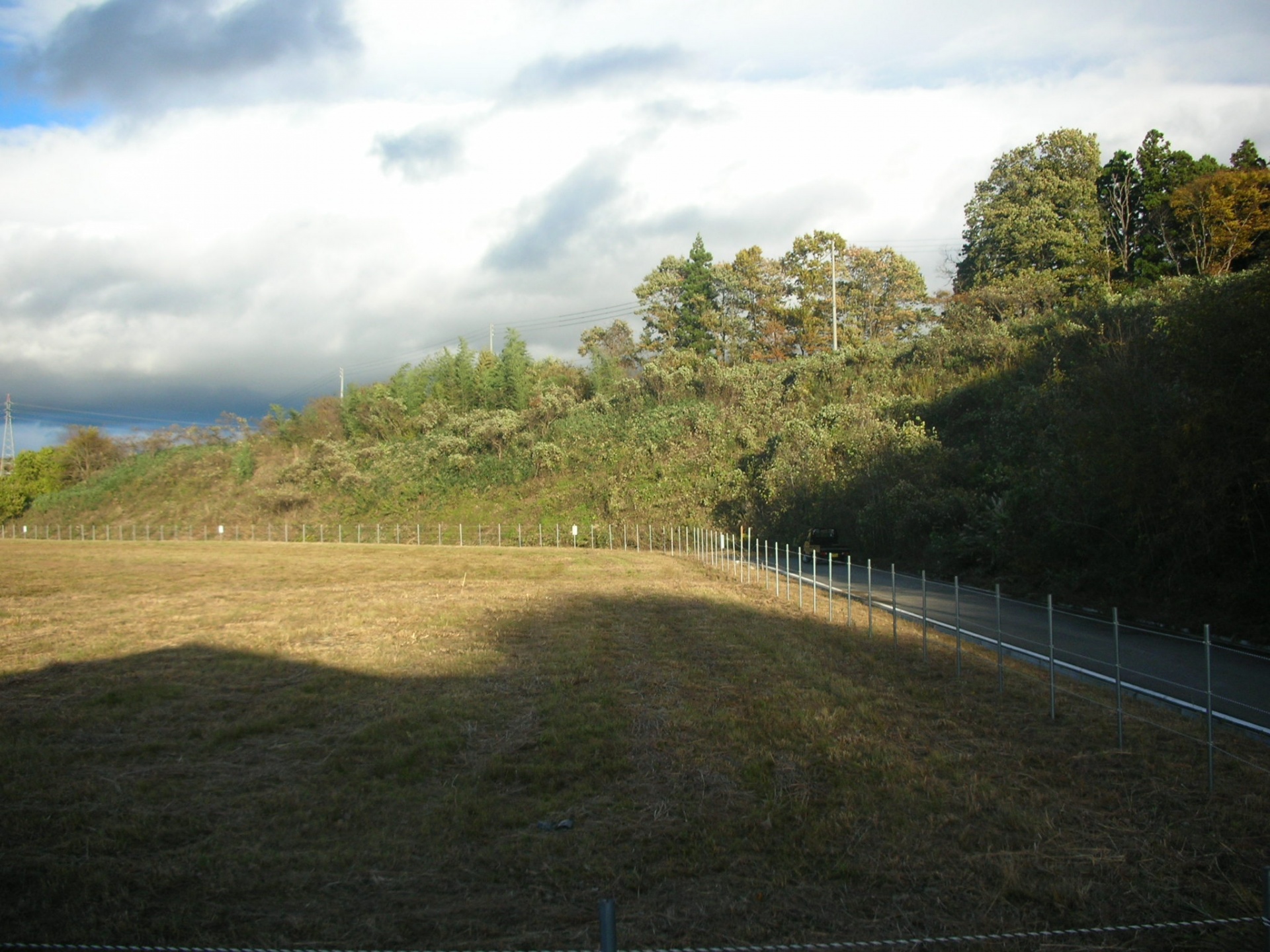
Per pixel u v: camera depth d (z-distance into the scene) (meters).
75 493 80.88
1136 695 10.77
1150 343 21.17
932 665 12.80
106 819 7.00
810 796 7.39
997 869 5.95
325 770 8.31
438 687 11.84
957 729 9.37
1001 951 4.88
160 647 15.29
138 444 89.81
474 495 63.12
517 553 45.41
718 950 4.57
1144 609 18.27
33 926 5.17
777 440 52.44
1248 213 45.75
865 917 5.32
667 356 72.25
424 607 20.89
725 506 51.22
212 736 9.34
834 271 72.94
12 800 7.45
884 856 6.18
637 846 6.41
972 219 65.69
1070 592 20.98
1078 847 6.33
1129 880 5.80
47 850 6.40
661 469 56.69
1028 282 55.91
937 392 50.09
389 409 77.88
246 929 5.18
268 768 8.37
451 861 6.19
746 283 81.81
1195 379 16.95
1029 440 33.72
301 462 72.19
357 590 25.80
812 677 12.09
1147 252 55.41
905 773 7.84
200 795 7.61
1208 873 5.91
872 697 10.88
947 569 27.91
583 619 18.56
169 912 5.40
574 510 56.94
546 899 5.60
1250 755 8.26
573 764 8.33
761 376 66.00
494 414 70.31
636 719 9.96
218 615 19.75
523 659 13.88
